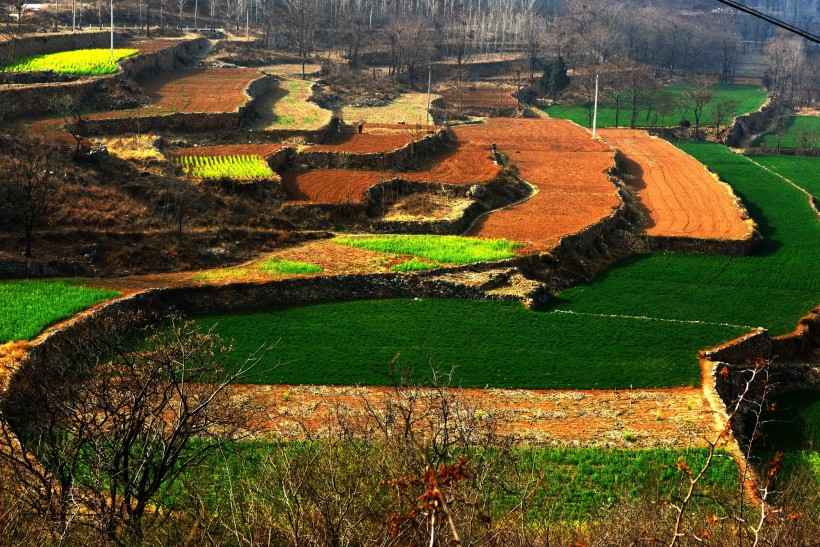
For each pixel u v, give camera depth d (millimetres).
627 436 40969
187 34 156375
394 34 175500
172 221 65688
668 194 96938
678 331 55750
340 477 17078
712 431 42375
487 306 58438
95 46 128125
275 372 45750
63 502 17922
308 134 95438
